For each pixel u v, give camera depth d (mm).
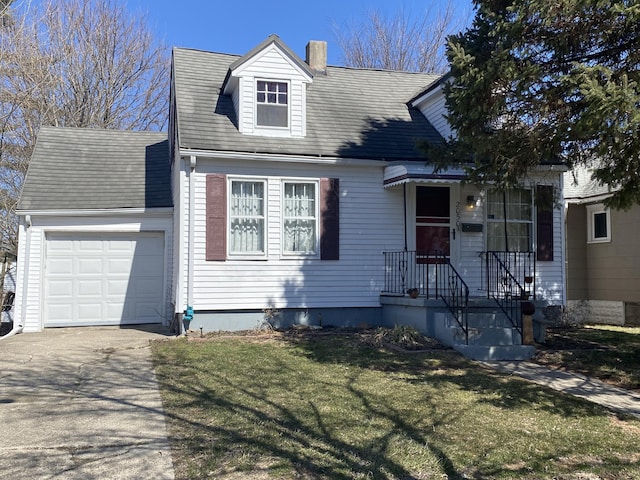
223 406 5891
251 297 11227
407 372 7625
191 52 13836
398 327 10023
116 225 13039
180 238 10844
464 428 5277
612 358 8648
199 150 10742
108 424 5340
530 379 7457
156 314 13367
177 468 4258
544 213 12547
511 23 7746
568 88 7246
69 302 12953
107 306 13164
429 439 4930
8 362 8406
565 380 7465
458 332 9281
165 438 4934
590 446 4852
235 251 11266
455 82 8672
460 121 8734
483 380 7258
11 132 19469
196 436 4969
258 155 11094
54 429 5191
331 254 11664
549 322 10961
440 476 4145
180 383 6941
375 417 5551
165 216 13211
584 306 15258
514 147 8344
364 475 4102
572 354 8953
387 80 15586
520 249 12594
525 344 9586
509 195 12562
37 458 4473
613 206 8281
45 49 22750
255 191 11469
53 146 14719
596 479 4137
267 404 5973
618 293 14945
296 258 11516
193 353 8859
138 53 26859
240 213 11367
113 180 13852
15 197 20047
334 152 11633
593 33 7258
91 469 4238
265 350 9094
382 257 11992
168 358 8508
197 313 10938
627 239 14688
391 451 4605
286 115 11875
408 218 12039
